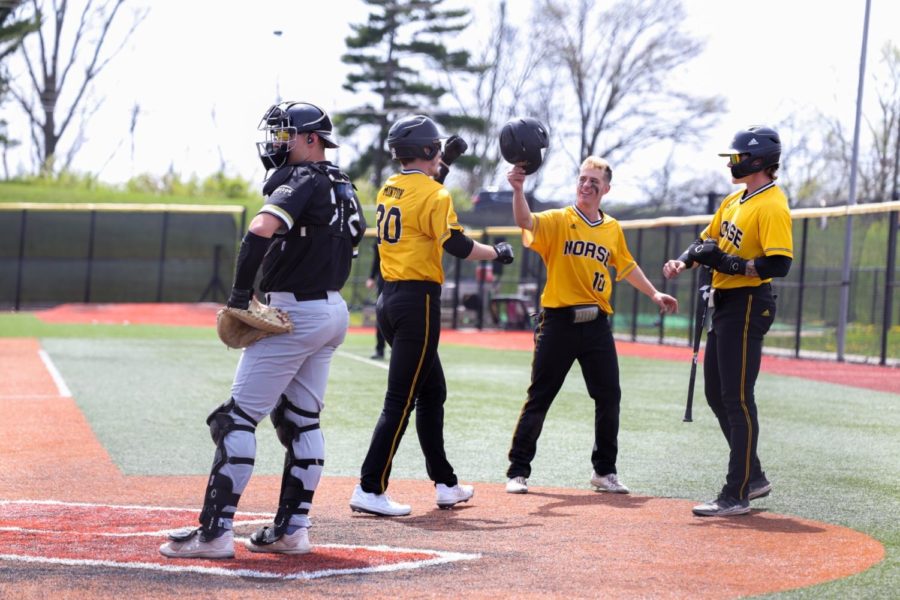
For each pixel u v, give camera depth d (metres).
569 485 15.23
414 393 12.91
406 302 12.85
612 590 9.21
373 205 96.12
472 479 15.68
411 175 13.05
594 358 14.61
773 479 15.50
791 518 12.64
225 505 10.23
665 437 19.86
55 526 11.73
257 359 10.34
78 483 14.83
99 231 89.56
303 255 10.45
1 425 20.62
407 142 12.96
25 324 59.09
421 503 13.72
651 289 15.22
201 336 50.34
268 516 12.66
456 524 12.21
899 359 43.31
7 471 15.70
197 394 26.30
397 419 12.77
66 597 8.79
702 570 9.95
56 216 89.19
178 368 33.22
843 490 14.61
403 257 12.91
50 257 86.75
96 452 17.62
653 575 9.74
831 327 50.06
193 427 20.70
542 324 14.70
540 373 14.63
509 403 25.17
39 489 14.29
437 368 13.26
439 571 9.85
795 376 35.31
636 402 25.89
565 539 11.32
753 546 11.02
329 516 12.73
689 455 17.81
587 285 14.48
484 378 31.73
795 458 17.61
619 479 15.59
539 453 18.08
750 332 12.83
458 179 123.12
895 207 39.44
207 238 91.94
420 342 12.84
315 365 10.80
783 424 22.22
